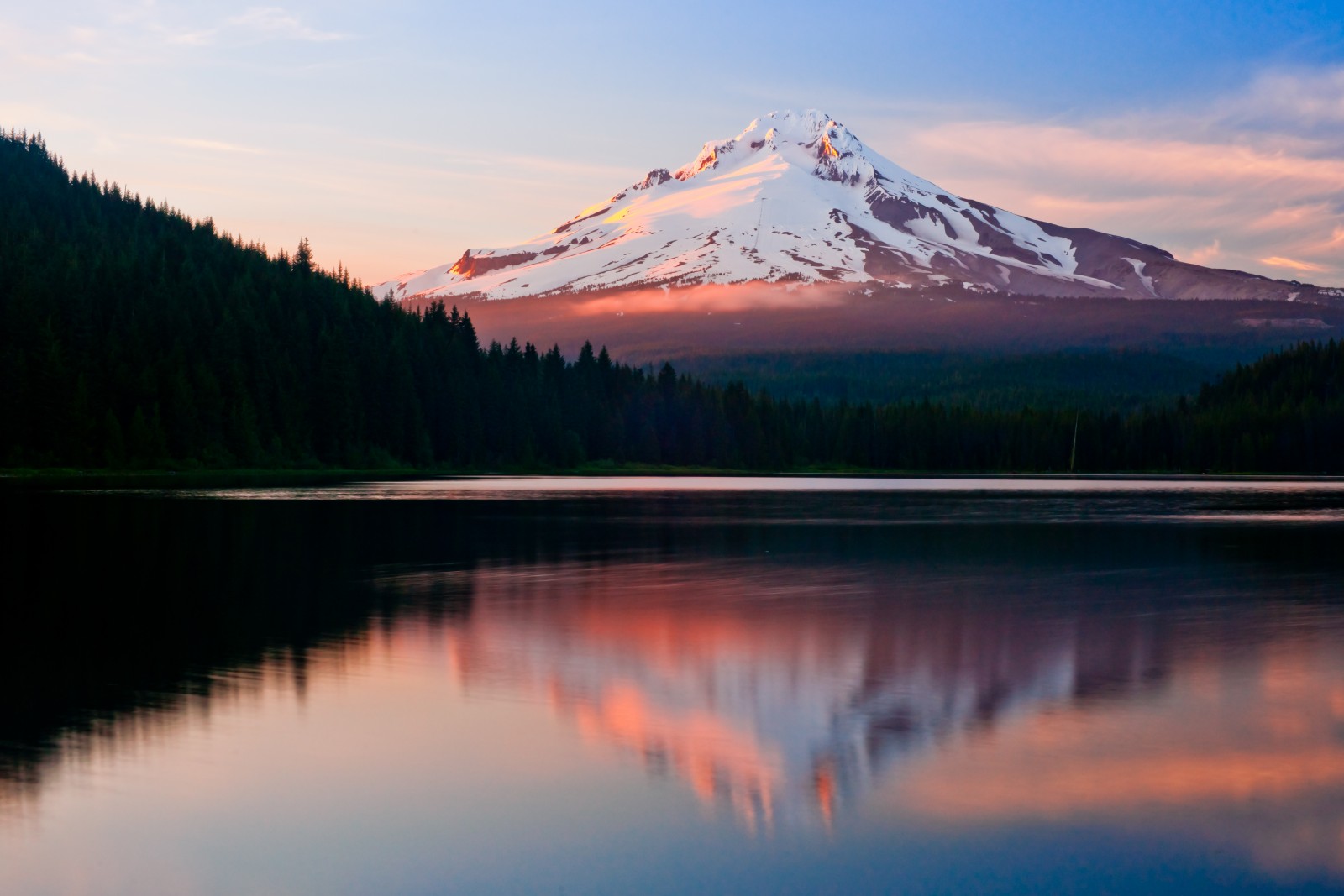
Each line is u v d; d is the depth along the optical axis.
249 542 59.66
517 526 75.12
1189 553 60.19
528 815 19.25
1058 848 17.97
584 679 28.67
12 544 56.28
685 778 21.06
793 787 20.64
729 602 41.59
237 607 39.06
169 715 24.75
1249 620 38.47
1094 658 31.78
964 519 86.00
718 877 16.97
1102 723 24.86
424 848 17.88
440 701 26.28
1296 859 17.59
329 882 16.78
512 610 39.34
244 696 26.52
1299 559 57.31
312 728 23.92
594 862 17.47
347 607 39.47
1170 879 16.89
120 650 31.59
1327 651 32.78
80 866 17.17
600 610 39.53
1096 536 71.12
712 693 27.41
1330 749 22.86
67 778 20.72
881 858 17.64
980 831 18.67
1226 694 27.56
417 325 195.25
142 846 17.83
